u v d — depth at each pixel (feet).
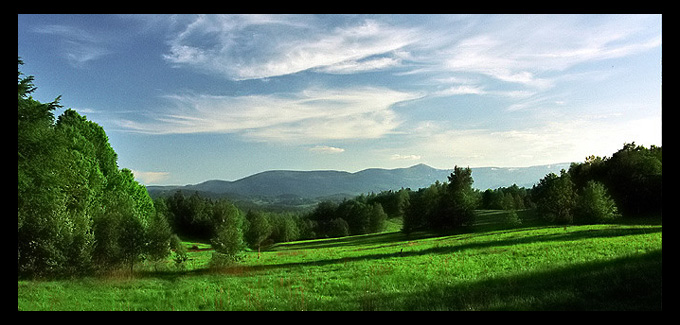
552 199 216.13
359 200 607.37
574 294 37.01
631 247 75.82
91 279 78.43
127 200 136.67
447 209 249.34
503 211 337.31
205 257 160.97
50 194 86.89
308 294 57.77
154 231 101.60
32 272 76.89
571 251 81.92
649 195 220.02
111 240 92.89
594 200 197.67
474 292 44.04
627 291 35.35
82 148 128.16
